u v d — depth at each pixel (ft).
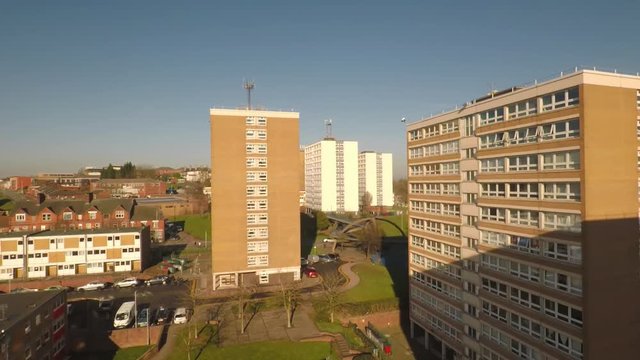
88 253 272.92
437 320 166.71
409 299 191.01
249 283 243.19
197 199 550.36
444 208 160.66
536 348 114.01
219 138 237.66
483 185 136.05
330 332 175.73
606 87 100.42
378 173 643.04
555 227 107.86
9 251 260.83
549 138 109.19
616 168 101.96
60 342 153.69
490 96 138.62
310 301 214.90
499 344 129.49
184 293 230.48
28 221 335.88
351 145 584.40
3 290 236.84
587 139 98.22
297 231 252.62
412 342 181.57
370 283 249.34
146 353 152.97
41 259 265.34
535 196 114.32
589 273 98.58
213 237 237.45
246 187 242.58
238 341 167.84
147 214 380.37
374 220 373.81
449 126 155.84
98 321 189.88
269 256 247.50
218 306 207.62
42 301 143.43
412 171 182.70
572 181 101.91
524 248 118.62
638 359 105.19
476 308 141.18
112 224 357.20
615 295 101.96
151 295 228.02
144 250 287.89
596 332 99.14
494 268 131.23
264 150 245.65
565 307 104.47
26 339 128.47
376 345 168.25
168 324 183.52
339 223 467.11
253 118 243.40
